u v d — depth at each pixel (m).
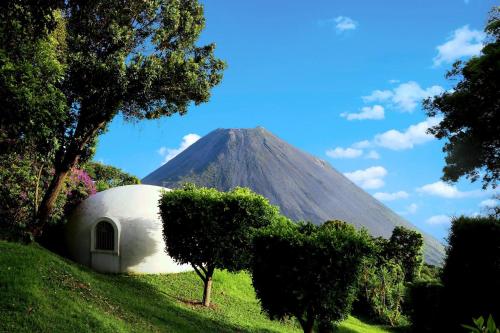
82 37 18.03
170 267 20.28
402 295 23.16
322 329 13.24
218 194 17.66
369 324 22.84
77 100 18.05
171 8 19.11
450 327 12.09
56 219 21.12
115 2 18.23
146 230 19.89
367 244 12.21
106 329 9.69
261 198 17.16
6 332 8.20
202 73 19.75
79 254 20.06
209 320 14.74
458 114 22.16
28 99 11.59
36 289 10.18
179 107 20.28
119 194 21.31
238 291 20.69
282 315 12.75
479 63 19.66
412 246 35.91
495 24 20.53
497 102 20.22
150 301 14.48
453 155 23.34
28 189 19.53
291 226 13.61
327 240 11.95
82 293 11.52
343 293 12.01
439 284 13.62
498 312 10.96
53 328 8.85
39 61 12.87
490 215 12.13
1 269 10.67
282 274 12.16
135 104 20.25
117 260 19.31
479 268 11.43
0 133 13.26
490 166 22.56
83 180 24.05
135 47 19.34
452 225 12.39
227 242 16.53
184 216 16.77
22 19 11.05
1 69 11.37
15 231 15.59
